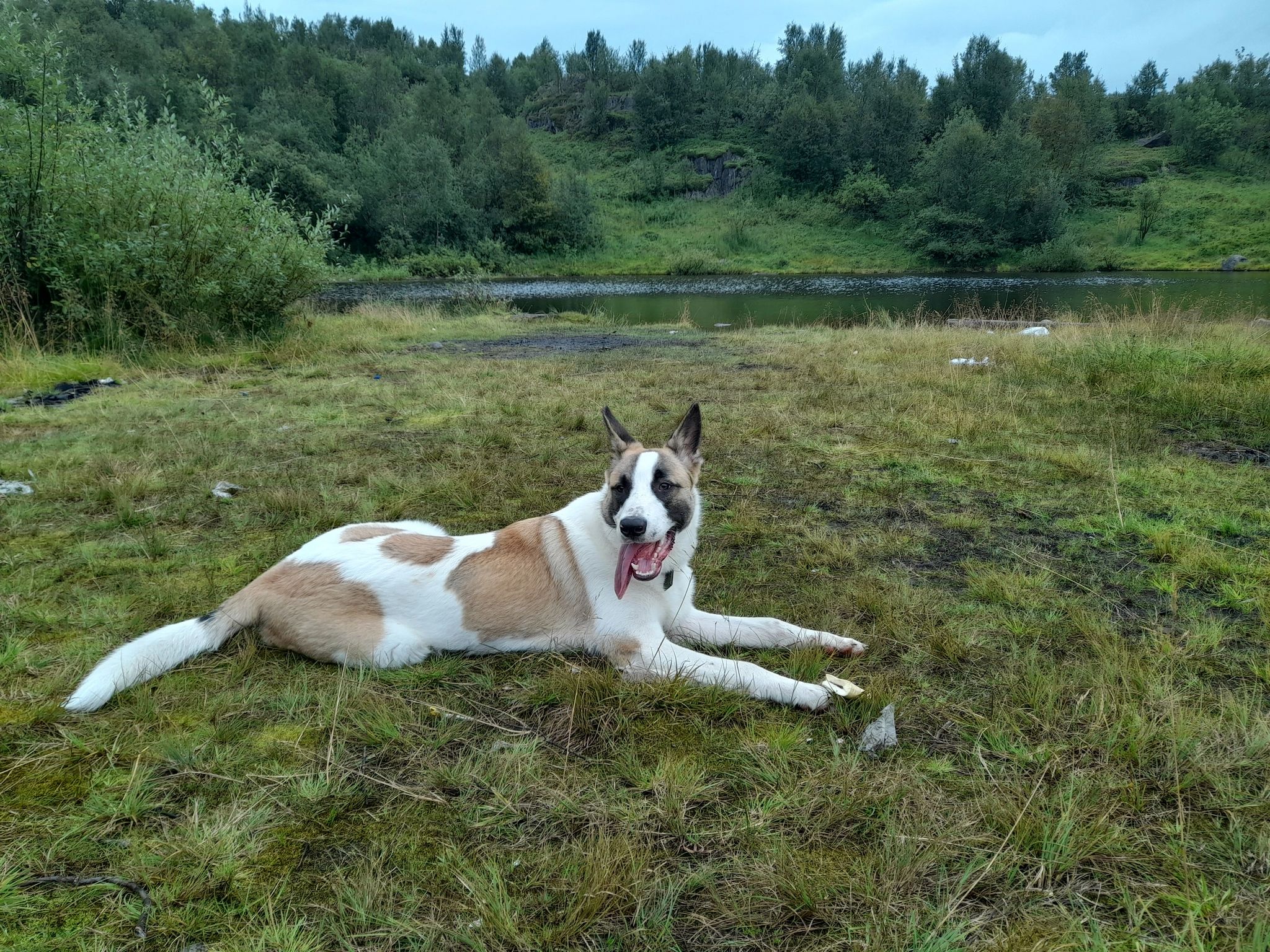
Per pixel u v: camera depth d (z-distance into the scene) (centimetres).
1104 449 707
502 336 1902
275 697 310
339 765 268
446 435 803
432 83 11944
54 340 1276
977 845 230
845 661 352
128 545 477
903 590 415
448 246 7112
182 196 1389
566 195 7950
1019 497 587
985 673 333
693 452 388
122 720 292
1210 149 9481
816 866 221
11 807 243
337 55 15925
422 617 345
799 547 496
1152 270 5906
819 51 13912
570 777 263
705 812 245
